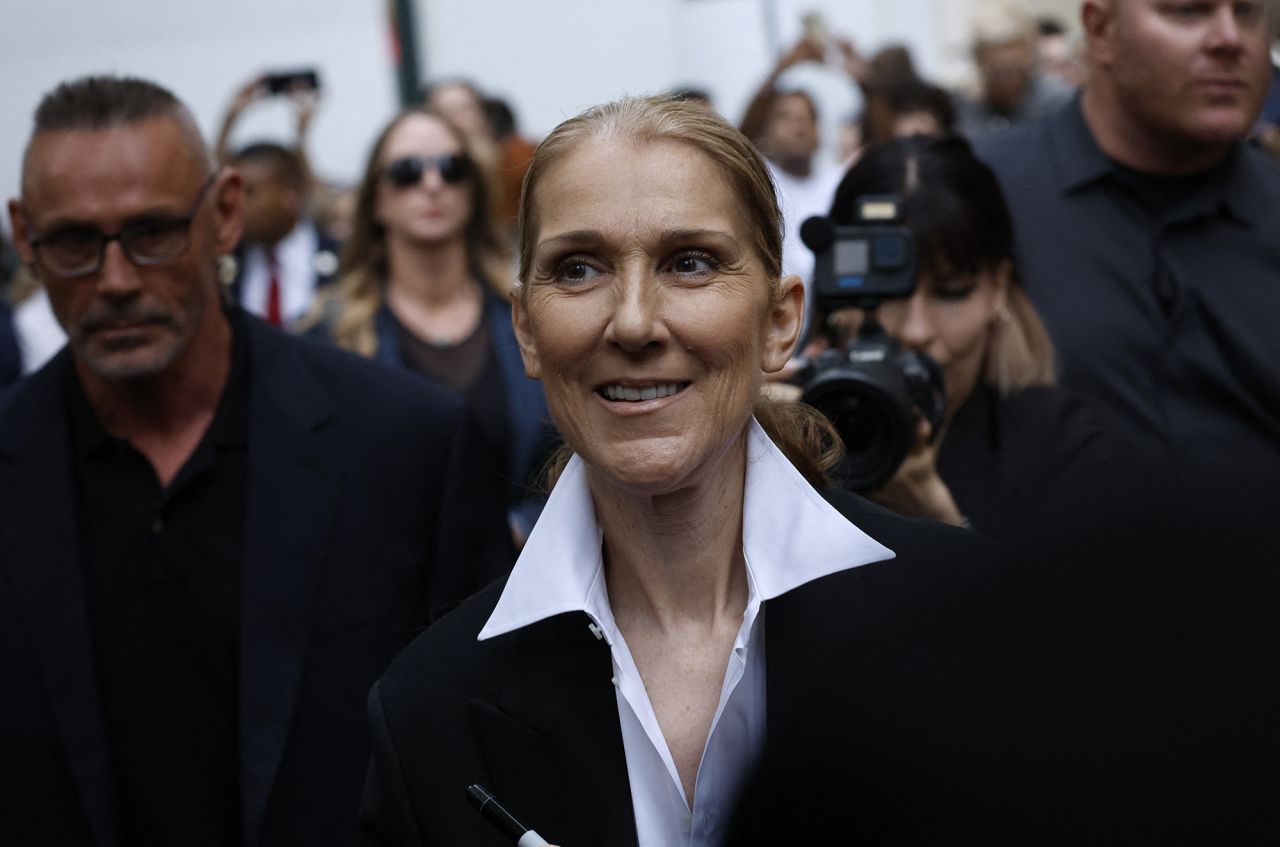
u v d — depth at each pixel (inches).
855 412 109.8
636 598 80.9
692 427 76.3
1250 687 29.3
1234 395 146.8
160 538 118.8
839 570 75.6
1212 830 29.8
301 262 287.6
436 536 123.3
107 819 113.0
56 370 123.4
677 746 77.8
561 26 414.3
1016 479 123.1
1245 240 150.3
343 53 362.6
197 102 345.1
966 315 125.9
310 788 114.5
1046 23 417.7
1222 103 146.4
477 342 203.2
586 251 76.5
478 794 75.0
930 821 31.2
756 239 78.4
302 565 117.7
